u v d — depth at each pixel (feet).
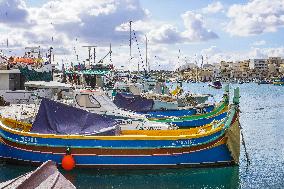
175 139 58.95
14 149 59.47
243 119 143.64
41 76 146.92
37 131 59.93
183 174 59.06
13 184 25.68
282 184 54.80
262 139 95.61
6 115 88.33
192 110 115.03
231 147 61.26
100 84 155.53
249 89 471.21
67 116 60.75
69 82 153.17
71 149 57.62
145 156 58.34
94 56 180.45
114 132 60.34
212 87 453.99
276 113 167.32
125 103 107.34
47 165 29.50
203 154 60.34
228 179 57.62
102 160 57.82
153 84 194.08
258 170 63.10
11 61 152.87
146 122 70.08
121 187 52.85
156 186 53.72
